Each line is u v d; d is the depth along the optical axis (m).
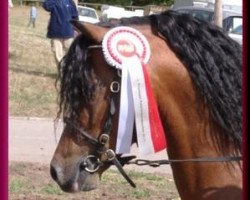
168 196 9.52
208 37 4.55
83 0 52.94
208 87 4.48
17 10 48.88
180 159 4.57
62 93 4.41
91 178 4.42
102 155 4.40
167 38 4.53
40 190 9.47
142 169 11.02
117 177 10.23
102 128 4.38
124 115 4.38
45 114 15.13
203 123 4.52
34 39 25.89
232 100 4.52
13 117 14.68
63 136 4.45
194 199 4.59
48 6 16.73
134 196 9.49
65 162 4.41
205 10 23.44
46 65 20.55
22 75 18.50
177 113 4.50
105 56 4.38
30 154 11.37
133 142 4.55
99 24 4.62
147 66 4.43
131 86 4.37
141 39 4.50
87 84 4.36
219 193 4.51
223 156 4.54
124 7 38.41
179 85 4.48
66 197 9.27
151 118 4.41
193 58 4.48
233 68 4.55
